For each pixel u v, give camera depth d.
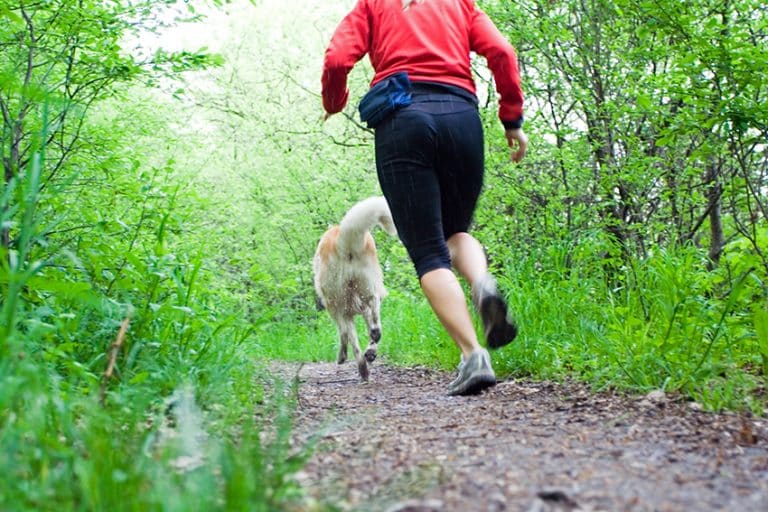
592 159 7.26
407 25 3.58
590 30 6.88
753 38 4.66
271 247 17.09
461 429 2.65
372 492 1.80
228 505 1.54
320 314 13.09
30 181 2.70
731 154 4.95
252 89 17.78
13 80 3.98
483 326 3.40
